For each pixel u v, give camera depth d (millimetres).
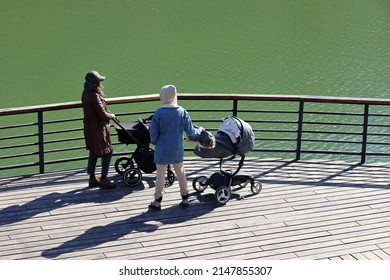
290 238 8031
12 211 8484
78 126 24734
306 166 10055
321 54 30172
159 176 8422
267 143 23375
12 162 22422
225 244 7875
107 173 9094
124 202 8766
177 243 7875
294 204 8844
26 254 7594
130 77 27562
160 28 32906
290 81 27453
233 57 29766
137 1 36875
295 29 33219
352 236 8117
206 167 9883
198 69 28469
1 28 32406
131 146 20641
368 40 32062
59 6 35781
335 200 8992
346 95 26188
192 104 26578
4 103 25250
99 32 32219
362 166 10148
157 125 8211
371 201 9000
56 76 27750
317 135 23469
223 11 35562
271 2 37219
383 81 27516
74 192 9008
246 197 8984
